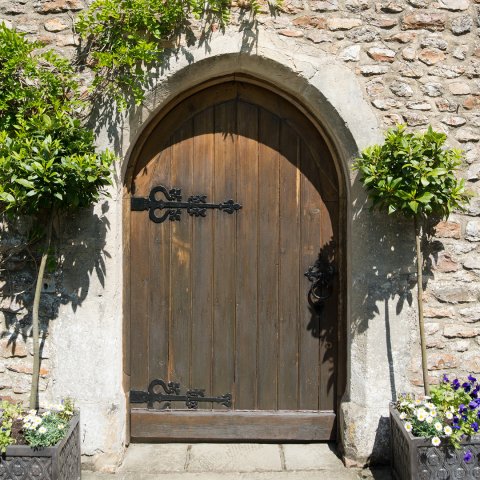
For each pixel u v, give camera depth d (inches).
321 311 124.1
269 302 124.2
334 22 114.2
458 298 116.1
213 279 124.2
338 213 123.3
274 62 113.1
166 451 122.2
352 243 116.6
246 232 124.0
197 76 115.7
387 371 115.9
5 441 95.7
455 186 107.0
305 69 113.3
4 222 115.6
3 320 116.7
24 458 95.6
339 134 115.8
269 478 111.6
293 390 125.0
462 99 115.1
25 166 96.2
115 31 112.3
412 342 116.0
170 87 114.6
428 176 100.5
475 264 116.2
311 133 123.5
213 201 123.8
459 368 116.3
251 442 125.0
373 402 115.8
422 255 116.2
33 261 116.4
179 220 123.9
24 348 116.6
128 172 121.7
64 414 106.6
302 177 123.6
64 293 115.5
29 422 97.8
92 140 109.1
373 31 114.4
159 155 123.4
